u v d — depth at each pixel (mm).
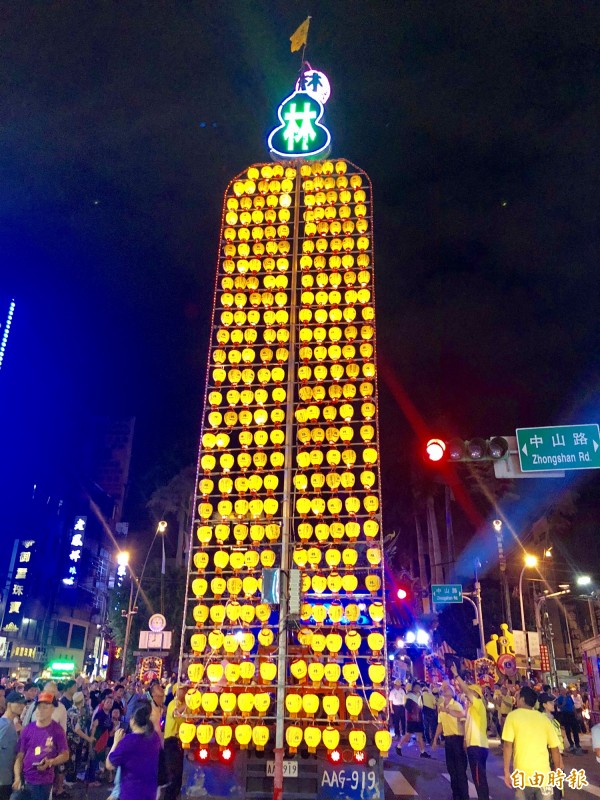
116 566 69688
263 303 11000
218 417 10250
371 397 10094
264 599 8602
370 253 11125
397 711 19172
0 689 10281
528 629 45594
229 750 8273
